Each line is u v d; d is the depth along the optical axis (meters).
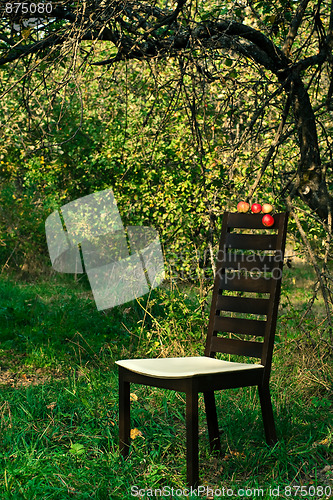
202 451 3.29
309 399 4.03
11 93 7.32
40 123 3.95
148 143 8.00
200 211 7.47
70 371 5.12
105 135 9.31
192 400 2.64
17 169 11.21
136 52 4.14
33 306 7.75
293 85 4.25
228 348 3.19
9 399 4.13
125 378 3.04
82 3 3.30
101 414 3.74
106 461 2.99
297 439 3.33
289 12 4.55
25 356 5.70
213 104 5.96
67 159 10.27
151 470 2.92
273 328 3.03
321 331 4.41
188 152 7.74
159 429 3.51
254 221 3.21
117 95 7.88
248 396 4.03
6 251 11.48
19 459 3.03
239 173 5.77
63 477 2.83
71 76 3.19
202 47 3.77
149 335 5.34
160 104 7.08
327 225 4.20
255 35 4.05
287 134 4.39
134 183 8.98
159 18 3.89
